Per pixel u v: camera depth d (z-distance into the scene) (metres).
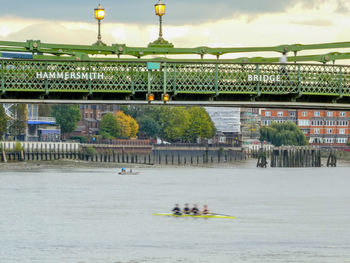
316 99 107.44
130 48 103.81
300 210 181.75
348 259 115.75
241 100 105.75
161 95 104.75
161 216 164.88
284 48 105.94
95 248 124.38
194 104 104.50
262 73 102.62
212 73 102.06
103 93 104.94
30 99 103.06
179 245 127.44
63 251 121.38
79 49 103.44
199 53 104.31
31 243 128.50
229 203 198.75
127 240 131.88
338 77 104.38
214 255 118.06
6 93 102.56
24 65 99.69
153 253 119.88
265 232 142.00
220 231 142.88
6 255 117.94
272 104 105.56
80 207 181.75
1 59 99.00
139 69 101.69
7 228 144.62
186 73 101.69
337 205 196.12
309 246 126.75
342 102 108.50
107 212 171.38
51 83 100.25
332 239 134.38
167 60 102.00
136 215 165.88
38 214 166.25
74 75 100.38
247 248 124.75
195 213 167.00
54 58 103.81
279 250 122.81
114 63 101.19
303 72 103.44
